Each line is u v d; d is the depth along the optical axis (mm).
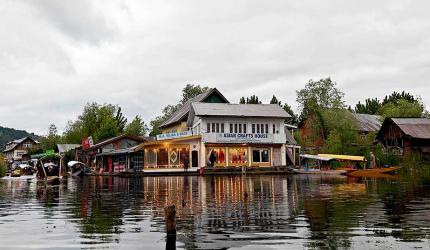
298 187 23188
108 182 33750
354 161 47438
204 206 14273
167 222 8281
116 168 57438
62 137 99250
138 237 9078
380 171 38375
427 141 48375
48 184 31562
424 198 16156
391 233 9047
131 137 60281
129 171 47688
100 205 15289
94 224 10805
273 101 87812
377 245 7945
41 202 16828
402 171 41906
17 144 130375
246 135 50312
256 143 50469
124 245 8352
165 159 49531
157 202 16031
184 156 47531
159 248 8078
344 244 8062
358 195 17703
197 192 20625
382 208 13125
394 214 11789
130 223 10914
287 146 56500
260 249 7793
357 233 9078
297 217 11453
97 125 91375
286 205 14273
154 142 48719
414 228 9602
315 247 7871
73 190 23938
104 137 83000
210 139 49406
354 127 54000
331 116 54531
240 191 20953
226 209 13391
